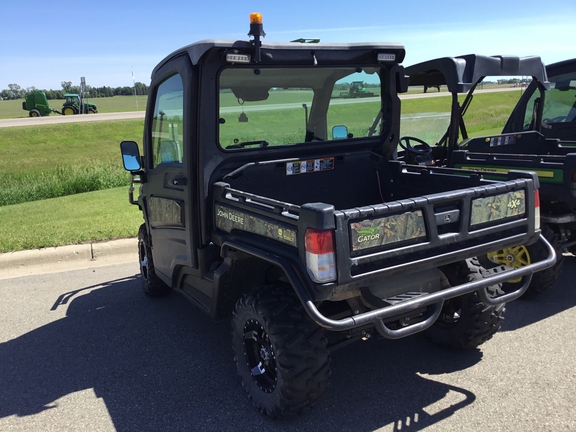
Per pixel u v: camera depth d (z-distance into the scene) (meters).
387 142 4.36
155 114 4.29
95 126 39.56
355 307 3.14
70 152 30.36
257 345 3.28
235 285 3.48
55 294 5.62
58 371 3.92
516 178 3.47
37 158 27.86
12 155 29.44
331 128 4.15
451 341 3.79
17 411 3.39
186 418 3.23
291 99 3.88
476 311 3.52
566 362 3.66
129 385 3.67
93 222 8.20
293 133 3.97
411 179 4.20
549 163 4.41
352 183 4.24
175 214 3.98
